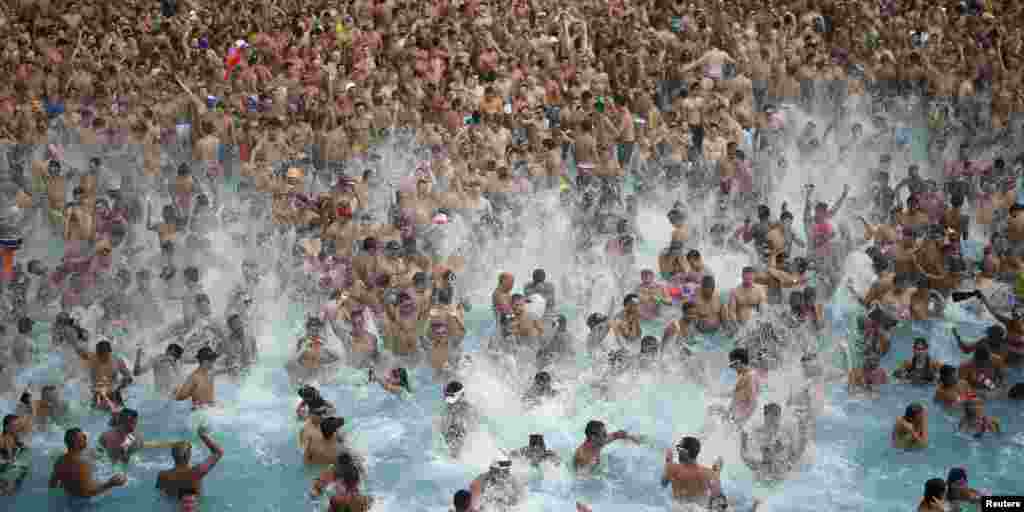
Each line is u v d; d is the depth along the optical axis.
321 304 17.47
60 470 12.50
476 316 17.89
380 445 13.97
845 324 16.83
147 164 22.84
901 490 12.77
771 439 13.27
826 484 12.91
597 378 15.23
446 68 26.58
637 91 24.97
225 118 23.08
